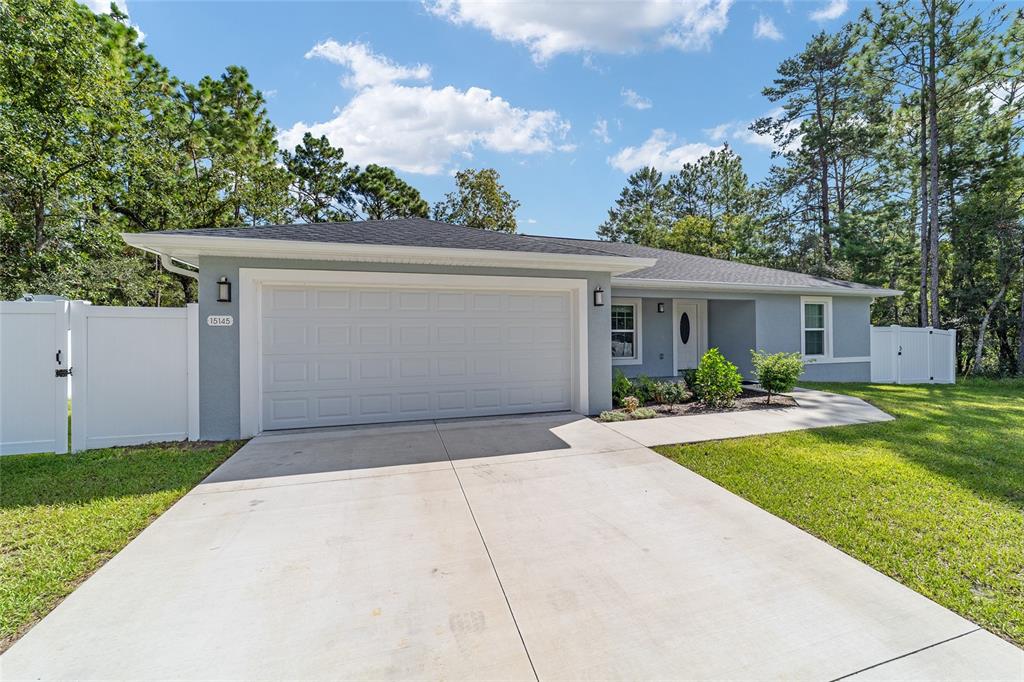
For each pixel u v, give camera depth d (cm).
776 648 240
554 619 264
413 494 454
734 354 1341
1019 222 1781
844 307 1412
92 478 498
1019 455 577
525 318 833
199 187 1689
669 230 4000
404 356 761
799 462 551
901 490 460
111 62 1427
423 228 891
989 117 1794
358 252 673
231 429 663
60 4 1173
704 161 4072
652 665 228
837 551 342
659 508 420
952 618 265
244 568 318
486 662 231
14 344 580
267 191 1869
